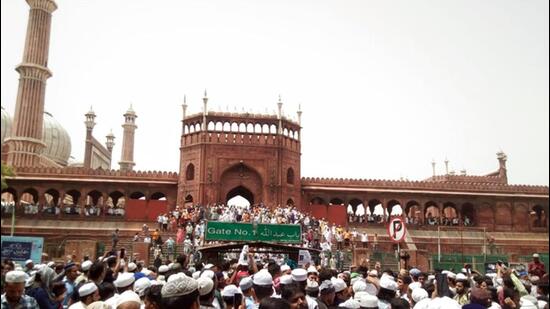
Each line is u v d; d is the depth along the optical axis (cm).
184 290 413
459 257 3222
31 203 4447
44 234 3884
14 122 4678
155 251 3097
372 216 4519
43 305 773
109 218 4122
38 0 4794
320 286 763
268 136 4438
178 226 3762
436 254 3662
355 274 1091
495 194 4603
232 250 2108
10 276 628
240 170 4394
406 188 4581
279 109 4494
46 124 6125
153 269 1332
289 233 2106
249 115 4434
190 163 4388
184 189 4338
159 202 4272
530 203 4647
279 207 3912
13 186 4138
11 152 4622
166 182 4369
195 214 3697
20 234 3859
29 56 4728
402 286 969
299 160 4594
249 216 3575
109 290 718
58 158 6159
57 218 4044
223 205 3994
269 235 2098
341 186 4559
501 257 3228
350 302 647
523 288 1016
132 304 529
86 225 4006
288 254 2092
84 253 3173
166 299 411
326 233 3369
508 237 4506
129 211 4181
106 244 3619
